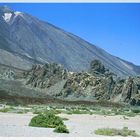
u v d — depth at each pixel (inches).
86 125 1838.1
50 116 1547.7
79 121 2170.3
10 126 1483.8
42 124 1508.4
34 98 7352.4
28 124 1611.7
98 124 1985.7
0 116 2240.4
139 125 2075.5
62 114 2962.6
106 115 3235.7
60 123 1535.4
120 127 1831.9
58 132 1283.2
